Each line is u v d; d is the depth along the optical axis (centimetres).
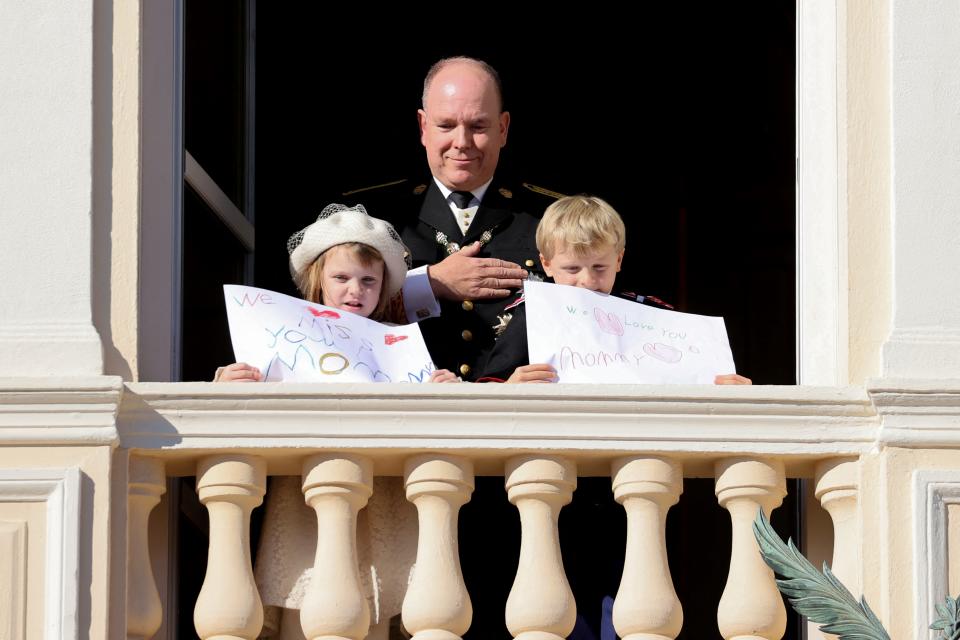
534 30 2783
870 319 1395
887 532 1320
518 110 2797
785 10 2742
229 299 1391
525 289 1422
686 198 2777
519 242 1692
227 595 1300
